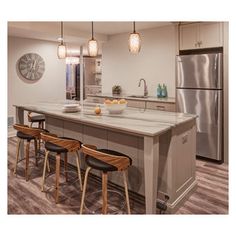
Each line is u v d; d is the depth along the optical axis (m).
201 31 4.22
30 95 6.25
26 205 2.72
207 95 4.04
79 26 5.21
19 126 3.35
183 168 2.79
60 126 3.90
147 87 5.63
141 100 4.97
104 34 6.18
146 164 2.26
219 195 2.96
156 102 4.73
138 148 2.77
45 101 4.69
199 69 4.09
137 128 2.31
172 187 2.54
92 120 2.70
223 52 3.96
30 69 6.16
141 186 2.80
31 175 3.57
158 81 5.41
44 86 6.54
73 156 3.82
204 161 4.21
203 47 4.21
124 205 2.72
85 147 2.34
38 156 4.34
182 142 2.74
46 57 6.49
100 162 2.27
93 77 11.13
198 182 3.34
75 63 10.68
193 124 3.00
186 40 4.44
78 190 3.09
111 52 6.35
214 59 3.91
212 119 4.03
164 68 5.28
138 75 5.79
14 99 5.96
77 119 2.85
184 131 2.78
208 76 4.00
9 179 3.42
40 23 4.86
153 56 5.45
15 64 5.89
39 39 6.24
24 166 3.92
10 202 2.79
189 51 4.67
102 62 6.65
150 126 2.39
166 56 5.22
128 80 6.02
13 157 4.37
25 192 3.04
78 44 7.08
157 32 5.33
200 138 4.21
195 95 4.18
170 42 5.12
